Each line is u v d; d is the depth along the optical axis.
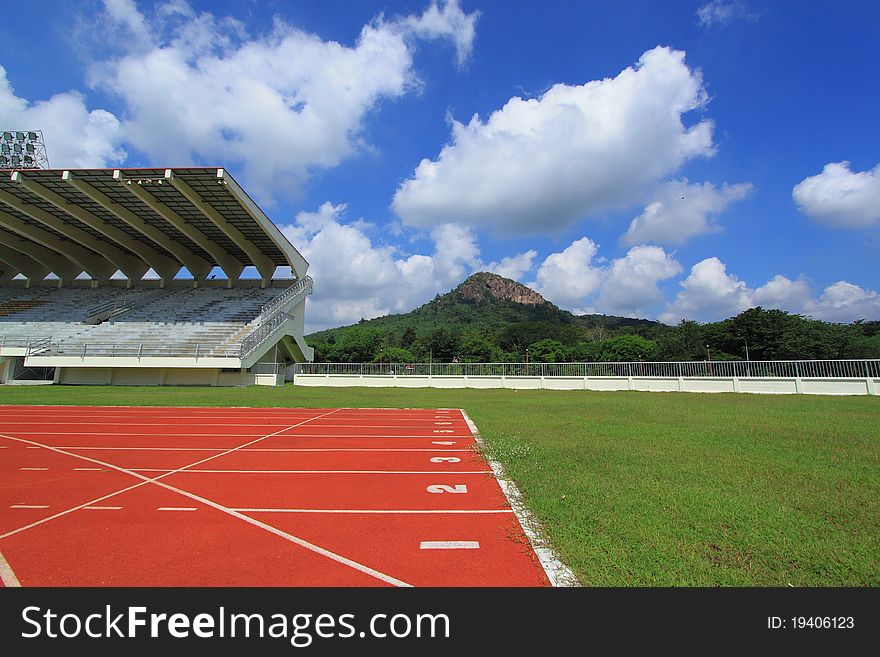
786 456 7.82
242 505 5.66
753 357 46.94
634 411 15.57
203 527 4.90
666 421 12.68
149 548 4.35
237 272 45.25
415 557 4.12
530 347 60.22
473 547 4.32
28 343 31.91
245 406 17.95
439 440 10.40
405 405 18.64
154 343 32.47
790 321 47.81
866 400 19.61
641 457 7.81
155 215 35.50
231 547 4.37
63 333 34.50
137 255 42.38
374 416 15.09
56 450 9.21
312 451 9.13
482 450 8.85
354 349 63.16
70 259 42.16
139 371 32.09
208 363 30.14
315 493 6.18
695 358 49.81
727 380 25.70
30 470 7.50
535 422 12.64
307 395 24.17
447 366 32.75
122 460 8.29
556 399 21.56
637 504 5.24
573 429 11.19
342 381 33.59
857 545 4.08
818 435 9.97
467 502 5.73
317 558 4.13
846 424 11.76
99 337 33.91
